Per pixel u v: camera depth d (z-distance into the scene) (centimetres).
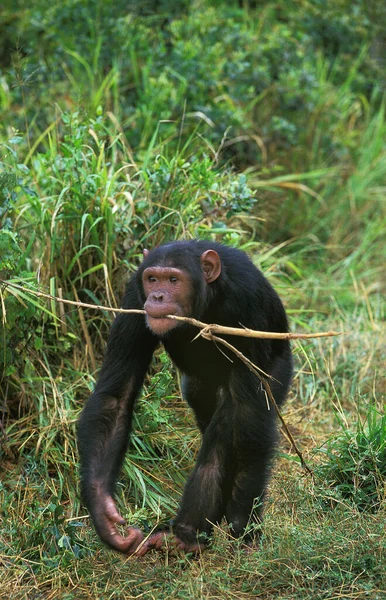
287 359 909
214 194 1120
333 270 1520
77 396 1030
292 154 1600
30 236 1108
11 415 1012
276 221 1527
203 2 1766
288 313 1238
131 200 1073
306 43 1795
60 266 1062
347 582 713
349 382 1191
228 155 1498
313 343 1233
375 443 905
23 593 744
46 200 1100
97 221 1027
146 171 1123
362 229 1633
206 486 783
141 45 1555
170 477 942
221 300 824
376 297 1453
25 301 975
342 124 1698
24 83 1147
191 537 766
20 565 783
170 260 793
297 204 1555
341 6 1877
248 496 795
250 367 768
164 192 1103
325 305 1400
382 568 717
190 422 1016
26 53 1623
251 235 1421
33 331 1002
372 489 871
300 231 1541
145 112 1412
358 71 1900
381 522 780
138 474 910
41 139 1308
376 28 1895
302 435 1048
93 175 1064
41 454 946
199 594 705
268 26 1825
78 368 1036
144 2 1667
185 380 910
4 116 1463
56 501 824
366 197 1655
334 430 1064
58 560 777
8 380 996
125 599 716
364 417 1098
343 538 751
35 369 1017
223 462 793
